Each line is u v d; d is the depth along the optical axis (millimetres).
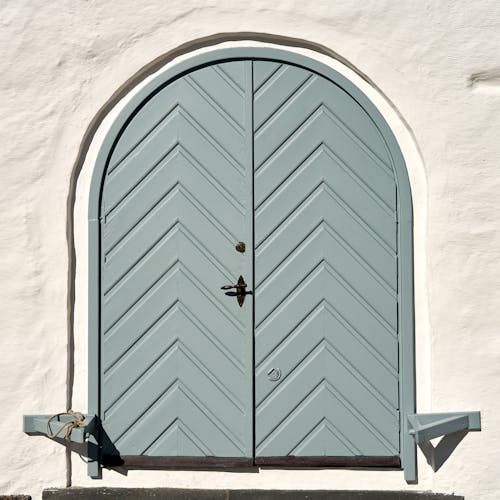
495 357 6809
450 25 6961
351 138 7023
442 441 6793
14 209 7047
